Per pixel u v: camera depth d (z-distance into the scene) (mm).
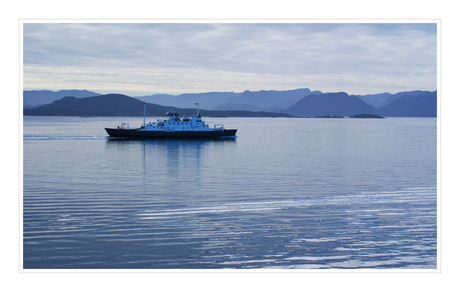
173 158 91750
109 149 111875
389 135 194875
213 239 35156
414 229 38281
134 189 54594
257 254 32281
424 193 53094
